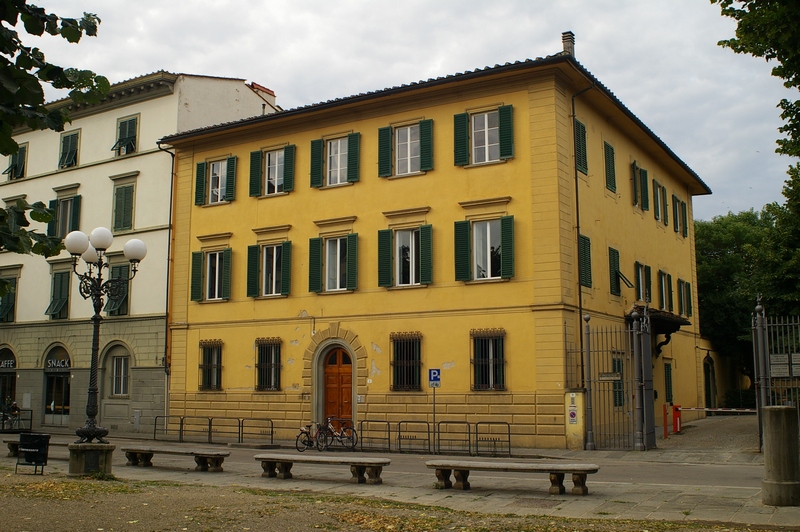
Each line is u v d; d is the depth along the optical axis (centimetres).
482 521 1113
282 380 2962
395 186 2781
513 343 2492
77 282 3684
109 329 3491
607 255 2859
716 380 4712
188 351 3228
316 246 2922
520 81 2581
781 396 2067
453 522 1102
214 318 3175
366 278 2808
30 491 1326
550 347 2430
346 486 1545
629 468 1856
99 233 1759
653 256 3438
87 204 3684
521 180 2547
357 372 2773
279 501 1266
